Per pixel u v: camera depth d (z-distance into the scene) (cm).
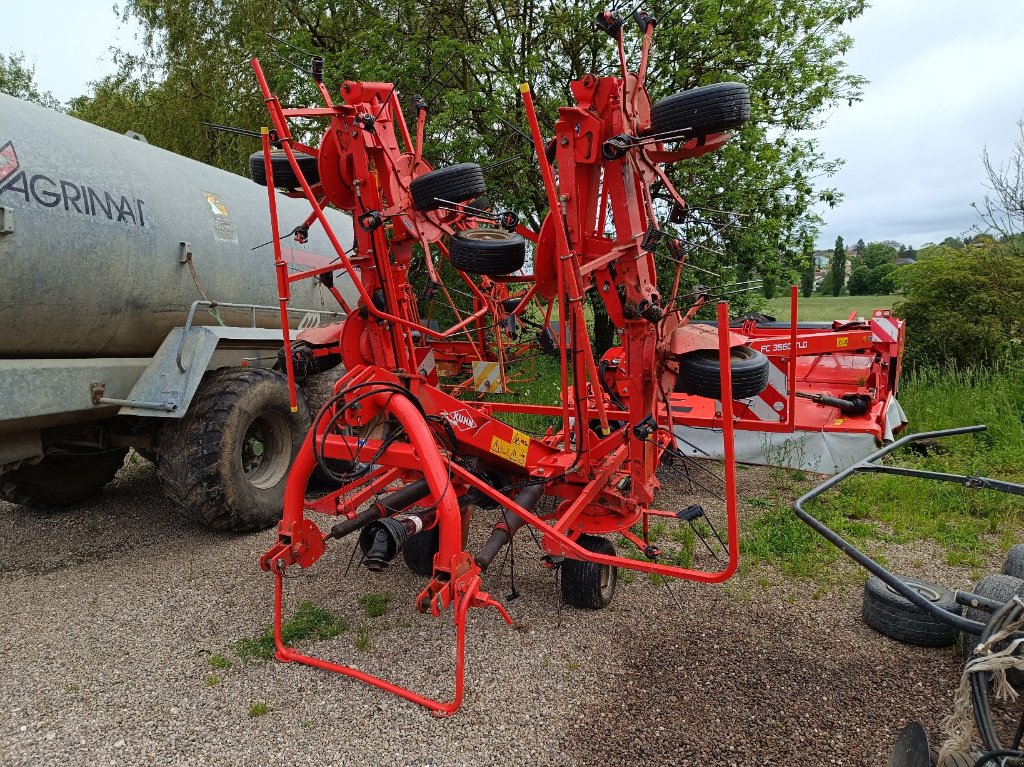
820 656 340
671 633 362
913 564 444
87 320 443
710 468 661
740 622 374
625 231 339
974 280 998
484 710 296
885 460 643
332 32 1300
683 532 488
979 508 526
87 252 427
